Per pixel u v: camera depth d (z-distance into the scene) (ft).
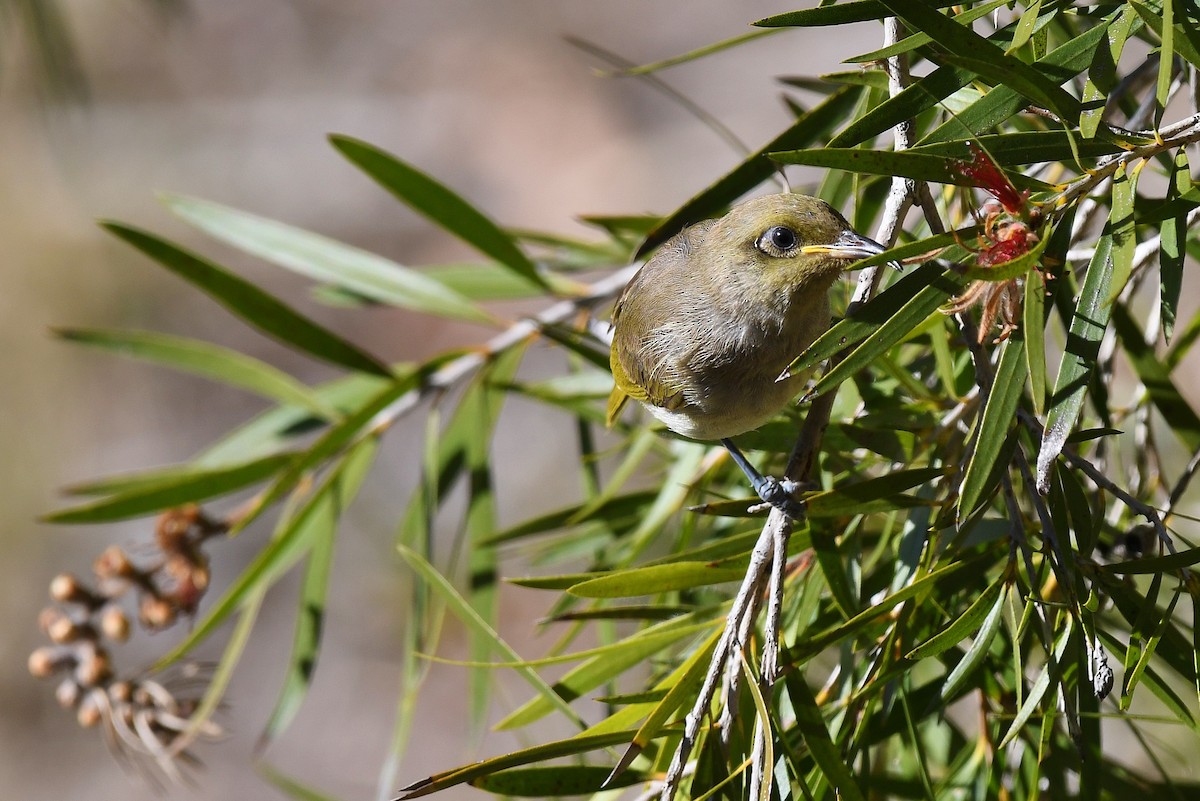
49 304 68.18
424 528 24.97
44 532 63.05
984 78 14.25
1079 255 17.89
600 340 24.25
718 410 21.27
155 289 69.46
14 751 59.82
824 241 20.07
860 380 19.61
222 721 58.90
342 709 58.59
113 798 58.49
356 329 68.74
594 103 75.15
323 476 26.81
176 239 70.64
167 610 24.41
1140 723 27.76
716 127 24.25
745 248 20.57
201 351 26.63
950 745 20.71
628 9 77.66
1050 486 14.90
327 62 79.87
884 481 15.44
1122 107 18.62
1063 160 14.20
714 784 15.19
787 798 15.03
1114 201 13.87
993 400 13.91
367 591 59.31
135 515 23.79
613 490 23.40
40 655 23.82
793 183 33.53
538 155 73.77
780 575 15.23
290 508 25.79
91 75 75.66
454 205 23.68
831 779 14.60
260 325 25.08
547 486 59.88
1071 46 14.20
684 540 21.31
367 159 22.98
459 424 26.03
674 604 20.99
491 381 25.68
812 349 14.21
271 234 26.27
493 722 53.26
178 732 24.59
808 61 70.54
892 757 20.26
